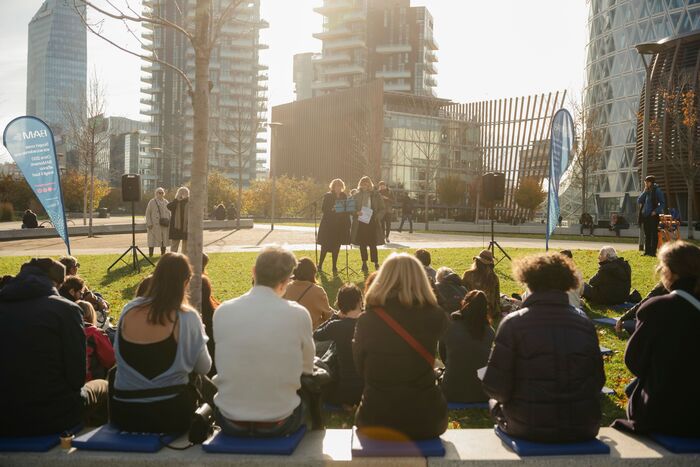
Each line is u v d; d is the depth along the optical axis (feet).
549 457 12.13
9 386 13.04
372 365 12.88
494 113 274.98
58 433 13.29
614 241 92.27
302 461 12.17
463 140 282.56
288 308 12.79
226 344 12.61
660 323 12.84
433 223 148.97
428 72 456.86
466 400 18.47
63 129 166.40
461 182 226.58
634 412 13.44
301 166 342.44
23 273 13.78
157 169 466.70
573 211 265.75
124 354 13.01
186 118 458.91
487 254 29.19
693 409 12.69
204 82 20.90
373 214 44.04
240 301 12.83
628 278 32.94
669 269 13.35
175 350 12.99
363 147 276.82
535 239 93.04
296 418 13.03
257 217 194.18
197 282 20.12
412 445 12.50
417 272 13.02
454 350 18.58
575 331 12.31
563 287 12.74
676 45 146.41
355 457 12.19
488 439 13.11
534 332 12.30
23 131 36.55
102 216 200.23
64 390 13.52
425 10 439.22
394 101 288.30
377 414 12.82
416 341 12.73
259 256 13.15
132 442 12.60
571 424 12.21
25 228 99.25
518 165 262.06
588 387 12.28
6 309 13.29
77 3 21.38
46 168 36.76
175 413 13.05
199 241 20.49
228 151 431.84
